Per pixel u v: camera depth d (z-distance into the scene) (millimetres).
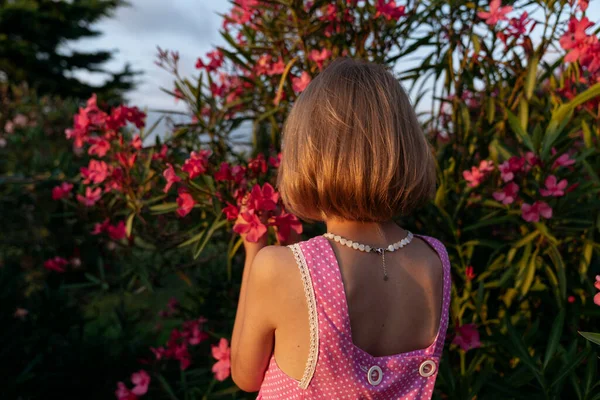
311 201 937
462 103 2008
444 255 972
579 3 1650
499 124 2016
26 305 3018
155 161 2174
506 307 1887
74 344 2988
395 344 892
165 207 1887
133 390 2434
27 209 3785
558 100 1853
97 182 2115
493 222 1740
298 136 939
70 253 3371
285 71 1947
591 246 1695
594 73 1712
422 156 943
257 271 888
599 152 1727
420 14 1970
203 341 2600
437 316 934
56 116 4848
